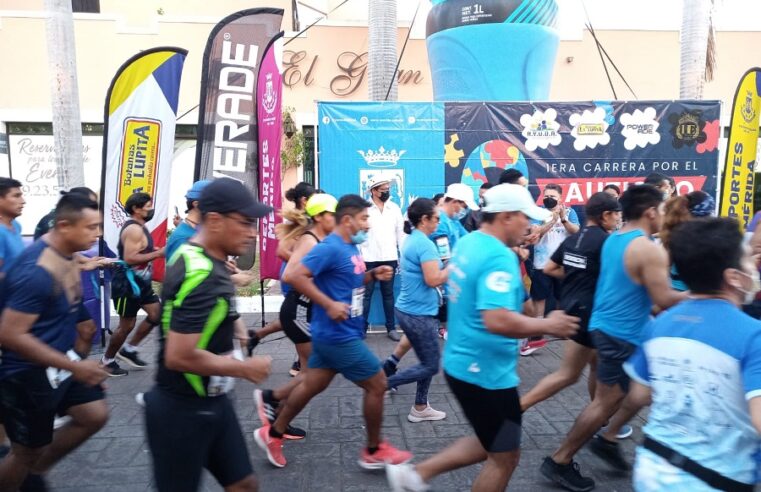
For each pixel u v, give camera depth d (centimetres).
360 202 368
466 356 276
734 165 747
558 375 388
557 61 1528
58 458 316
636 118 750
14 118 1446
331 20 1562
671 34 1537
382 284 718
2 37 1435
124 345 592
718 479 177
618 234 351
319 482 364
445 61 813
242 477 248
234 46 648
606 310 346
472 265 272
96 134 1480
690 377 183
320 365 369
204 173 651
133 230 550
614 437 379
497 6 762
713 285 187
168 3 1727
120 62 1478
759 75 739
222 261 233
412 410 462
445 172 738
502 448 273
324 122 723
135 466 385
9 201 417
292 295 423
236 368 221
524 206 275
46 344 280
